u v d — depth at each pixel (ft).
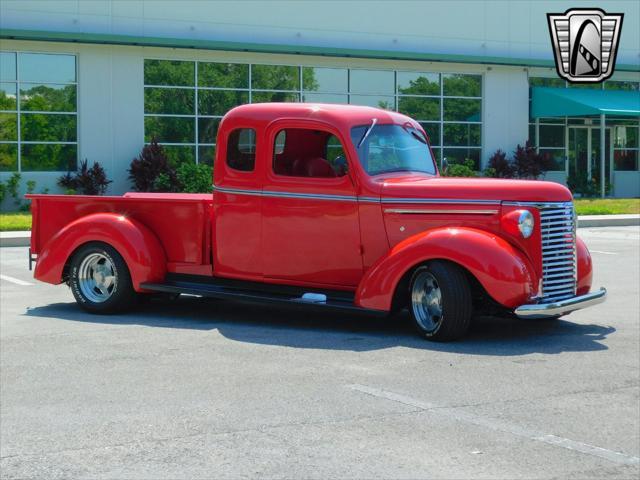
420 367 24.03
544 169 108.06
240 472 16.19
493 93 108.17
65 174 87.40
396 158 30.53
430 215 28.27
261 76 95.81
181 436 18.26
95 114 88.07
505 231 27.20
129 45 88.12
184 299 36.29
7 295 37.47
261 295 30.81
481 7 106.93
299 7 96.89
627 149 117.91
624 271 44.70
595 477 15.93
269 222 30.71
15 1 84.58
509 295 26.27
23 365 24.54
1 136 84.74
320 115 30.07
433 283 27.43
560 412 19.80
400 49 102.47
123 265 32.12
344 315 32.42
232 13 93.61
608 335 28.40
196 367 24.17
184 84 92.17
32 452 17.40
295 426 18.84
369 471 16.17
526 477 15.89
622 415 19.60
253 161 31.01
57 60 86.58
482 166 108.37
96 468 16.49
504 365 24.22
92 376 23.26
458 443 17.70
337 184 29.58
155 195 35.76
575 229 28.48
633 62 115.96
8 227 65.16
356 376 23.06
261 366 24.25
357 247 29.43
